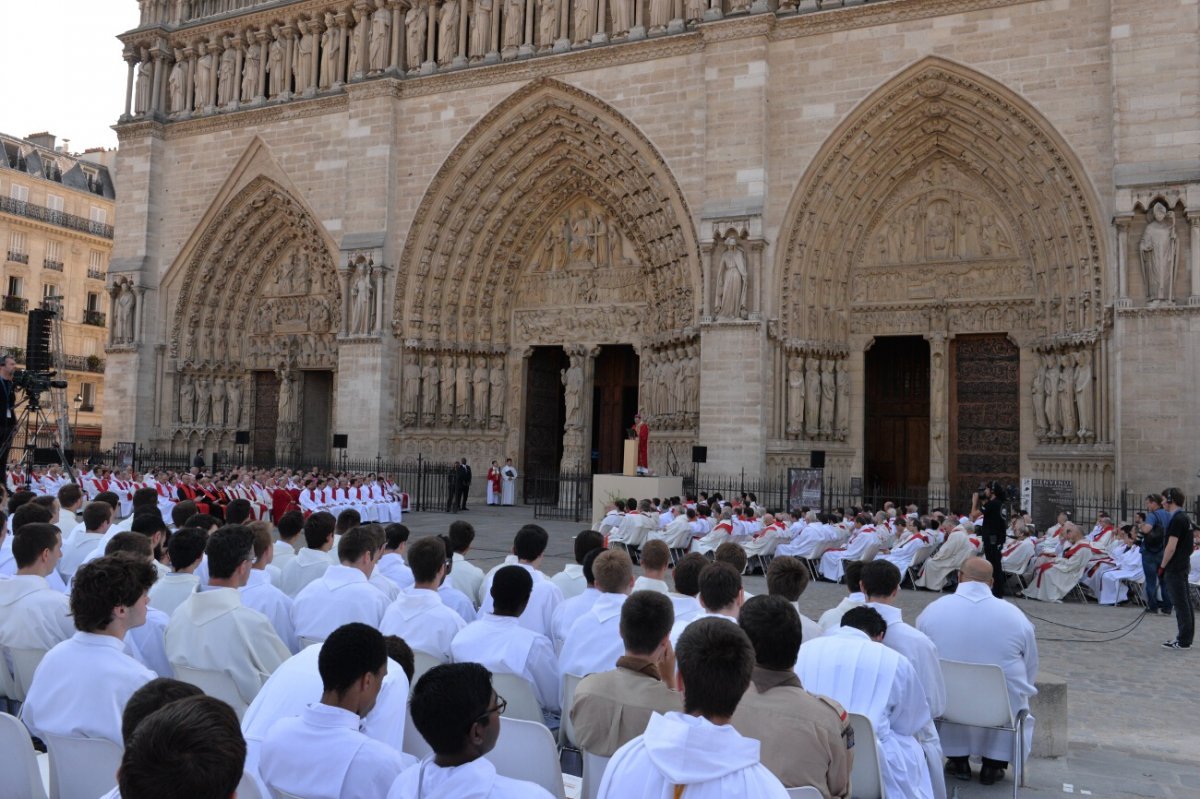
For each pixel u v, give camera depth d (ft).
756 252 110.01
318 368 148.97
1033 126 101.76
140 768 10.03
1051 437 103.96
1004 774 33.63
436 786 14.90
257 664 25.88
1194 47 92.73
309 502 107.14
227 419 155.63
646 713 20.51
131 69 158.92
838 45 109.70
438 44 136.46
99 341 239.71
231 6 154.10
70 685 20.72
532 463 142.82
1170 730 40.22
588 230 136.05
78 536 41.42
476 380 139.74
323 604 30.55
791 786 18.90
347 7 140.87
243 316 156.66
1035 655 32.22
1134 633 61.98
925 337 113.50
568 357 143.43
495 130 130.62
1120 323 94.02
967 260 111.65
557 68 124.77
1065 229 102.27
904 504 119.75
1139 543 72.43
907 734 25.17
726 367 110.32
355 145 136.87
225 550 26.45
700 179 115.65
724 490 108.88
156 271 154.30
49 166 234.58
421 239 134.82
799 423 112.37
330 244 140.36
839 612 32.55
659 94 118.62
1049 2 101.14
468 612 34.01
